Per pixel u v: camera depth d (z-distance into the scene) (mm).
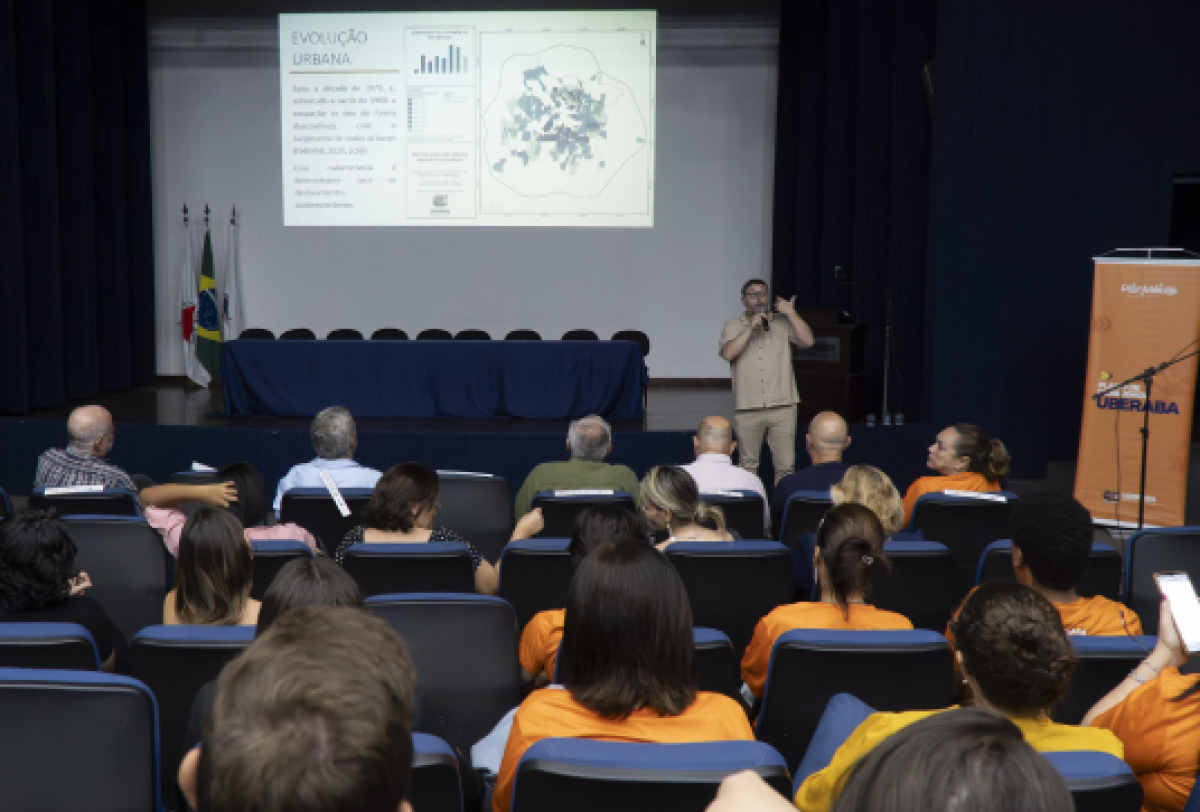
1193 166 6707
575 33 9586
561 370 6867
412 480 2727
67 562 2172
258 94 10703
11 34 7996
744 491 3691
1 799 1395
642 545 1465
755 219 10727
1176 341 5480
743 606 2594
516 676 2074
